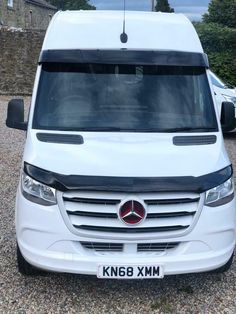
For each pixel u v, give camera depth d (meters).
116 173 4.27
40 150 4.57
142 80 5.27
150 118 5.08
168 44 5.42
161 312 4.47
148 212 4.25
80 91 5.20
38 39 24.20
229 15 43.69
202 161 4.51
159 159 4.46
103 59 5.28
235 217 4.61
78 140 4.72
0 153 11.12
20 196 4.52
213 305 4.60
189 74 5.37
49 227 4.28
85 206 4.25
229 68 24.50
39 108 5.10
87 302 4.62
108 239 4.24
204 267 4.38
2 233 6.13
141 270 4.27
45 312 4.43
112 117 5.05
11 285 4.89
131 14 5.70
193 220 4.32
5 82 24.50
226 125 5.56
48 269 4.31
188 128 5.06
